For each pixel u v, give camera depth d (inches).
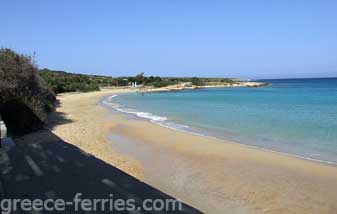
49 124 618.5
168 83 3828.7
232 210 219.5
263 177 300.2
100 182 195.6
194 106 1179.3
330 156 389.1
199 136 529.0
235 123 697.0
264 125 661.9
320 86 3373.5
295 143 473.7
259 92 2375.7
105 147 428.1
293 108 1043.3
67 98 1699.1
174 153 401.7
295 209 225.5
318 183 283.6
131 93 2484.0
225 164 347.9
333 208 228.4
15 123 450.9
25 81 586.2
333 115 826.2
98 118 783.1
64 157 259.3
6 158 255.0
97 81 3570.4
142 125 661.3
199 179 291.6
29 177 204.1
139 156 382.6
